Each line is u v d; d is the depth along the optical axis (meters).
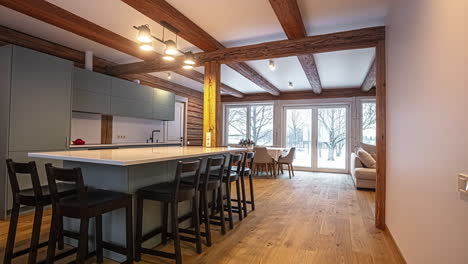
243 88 7.64
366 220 3.28
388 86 2.84
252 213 3.56
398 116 2.40
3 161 3.12
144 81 5.89
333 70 5.44
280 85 7.10
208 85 3.95
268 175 6.87
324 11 2.91
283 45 3.47
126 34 3.65
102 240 2.24
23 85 3.26
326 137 7.74
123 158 1.97
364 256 2.31
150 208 2.43
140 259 2.20
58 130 3.65
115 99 4.76
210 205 3.42
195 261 2.18
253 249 2.43
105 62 4.89
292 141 8.11
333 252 2.38
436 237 1.51
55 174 1.79
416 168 1.87
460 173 1.23
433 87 1.57
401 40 2.29
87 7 2.91
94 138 4.80
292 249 2.43
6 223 3.00
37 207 1.89
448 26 1.37
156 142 6.00
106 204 1.87
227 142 8.88
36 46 3.82
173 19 2.90
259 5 2.82
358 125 7.27
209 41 3.58
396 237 2.41
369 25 3.26
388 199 2.79
